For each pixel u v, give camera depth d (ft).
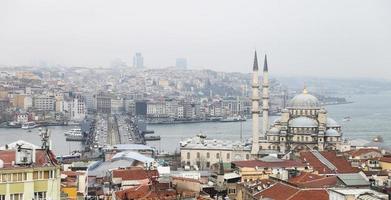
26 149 478.59
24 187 412.16
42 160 454.81
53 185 425.28
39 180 419.54
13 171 408.87
